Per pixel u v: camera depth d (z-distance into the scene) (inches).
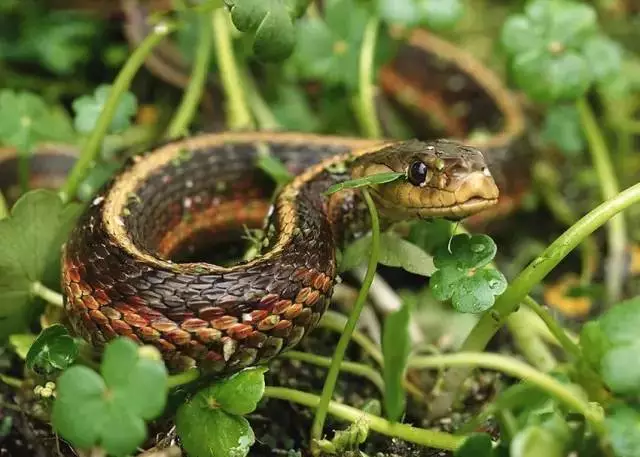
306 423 13.0
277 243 12.4
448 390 13.0
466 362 12.4
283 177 13.7
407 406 13.2
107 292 12.1
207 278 12.0
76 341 12.4
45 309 13.2
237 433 11.7
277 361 13.3
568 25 14.6
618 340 11.6
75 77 17.3
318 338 13.6
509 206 15.8
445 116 17.4
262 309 12.0
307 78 16.0
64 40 16.9
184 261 14.1
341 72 15.5
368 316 13.7
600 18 19.7
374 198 13.0
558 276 15.4
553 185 16.4
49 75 17.4
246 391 11.7
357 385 13.4
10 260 12.7
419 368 13.1
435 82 17.4
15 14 17.2
